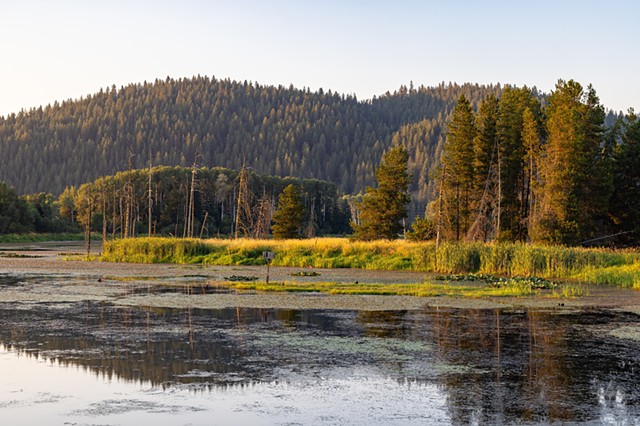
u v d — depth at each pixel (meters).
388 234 73.75
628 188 64.38
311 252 52.62
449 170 70.25
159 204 140.88
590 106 64.12
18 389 12.82
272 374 14.05
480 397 12.30
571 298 28.72
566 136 58.06
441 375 14.00
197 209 138.50
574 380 13.57
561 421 10.90
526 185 71.69
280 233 78.62
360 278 39.41
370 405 11.80
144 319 21.81
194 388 12.89
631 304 26.52
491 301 27.42
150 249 56.75
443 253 45.22
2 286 33.56
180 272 43.97
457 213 68.56
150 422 10.84
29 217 132.75
